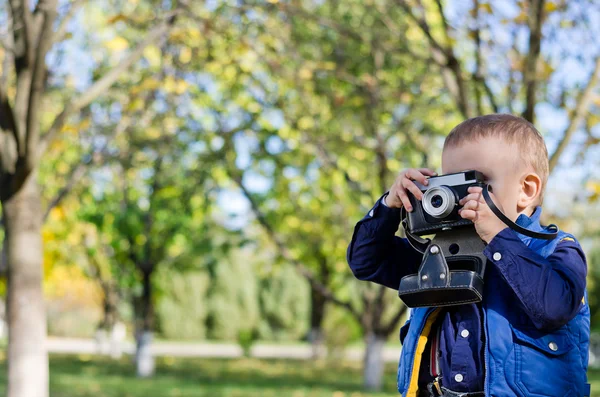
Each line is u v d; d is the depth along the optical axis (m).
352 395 14.71
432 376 1.98
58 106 9.45
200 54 9.11
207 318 40.28
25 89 5.69
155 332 40.09
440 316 2.00
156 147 10.88
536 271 1.78
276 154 12.72
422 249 1.99
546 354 1.82
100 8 9.50
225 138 12.14
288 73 9.15
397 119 10.97
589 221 14.66
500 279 1.89
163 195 15.78
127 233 16.20
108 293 26.42
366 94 9.59
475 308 1.92
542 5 5.77
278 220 15.83
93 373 19.06
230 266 40.31
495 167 1.91
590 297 25.09
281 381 18.25
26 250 5.73
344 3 10.02
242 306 40.38
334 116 10.76
